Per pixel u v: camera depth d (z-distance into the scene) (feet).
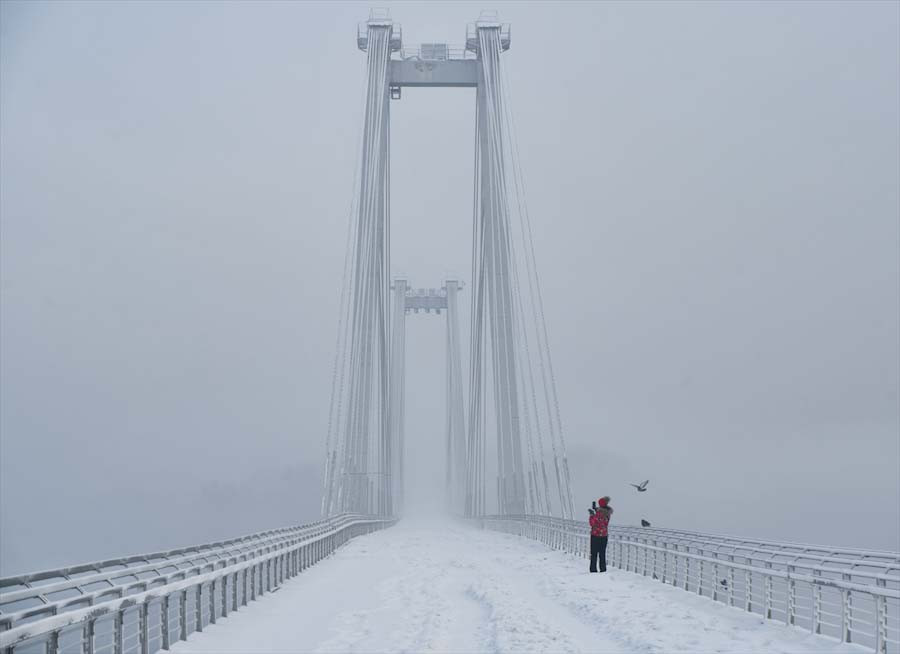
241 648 43.70
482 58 282.36
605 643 44.73
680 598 67.31
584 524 113.19
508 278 251.19
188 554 50.85
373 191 272.31
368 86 281.54
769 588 54.95
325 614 56.65
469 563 100.83
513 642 43.62
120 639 36.42
